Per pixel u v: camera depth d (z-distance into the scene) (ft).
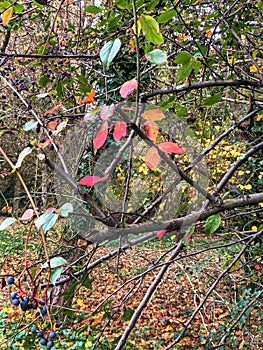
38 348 7.34
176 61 3.20
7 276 3.01
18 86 6.49
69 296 4.29
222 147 14.06
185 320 15.21
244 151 13.39
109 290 17.34
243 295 11.93
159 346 14.01
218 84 4.03
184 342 13.76
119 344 3.92
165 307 16.11
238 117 12.09
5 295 15.51
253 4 6.61
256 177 14.20
